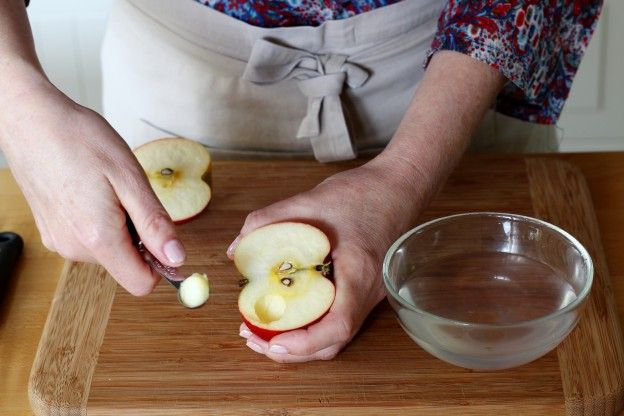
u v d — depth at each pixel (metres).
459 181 1.16
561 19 1.12
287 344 0.88
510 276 0.94
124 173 0.86
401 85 1.20
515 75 1.05
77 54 1.83
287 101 1.20
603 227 1.12
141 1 1.20
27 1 1.08
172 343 0.95
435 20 1.16
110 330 0.97
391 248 0.92
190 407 0.89
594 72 1.91
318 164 1.19
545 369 0.91
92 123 0.88
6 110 0.89
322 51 1.17
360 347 0.94
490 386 0.90
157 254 0.85
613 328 0.96
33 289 1.05
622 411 0.91
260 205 1.12
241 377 0.91
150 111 1.24
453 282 0.94
